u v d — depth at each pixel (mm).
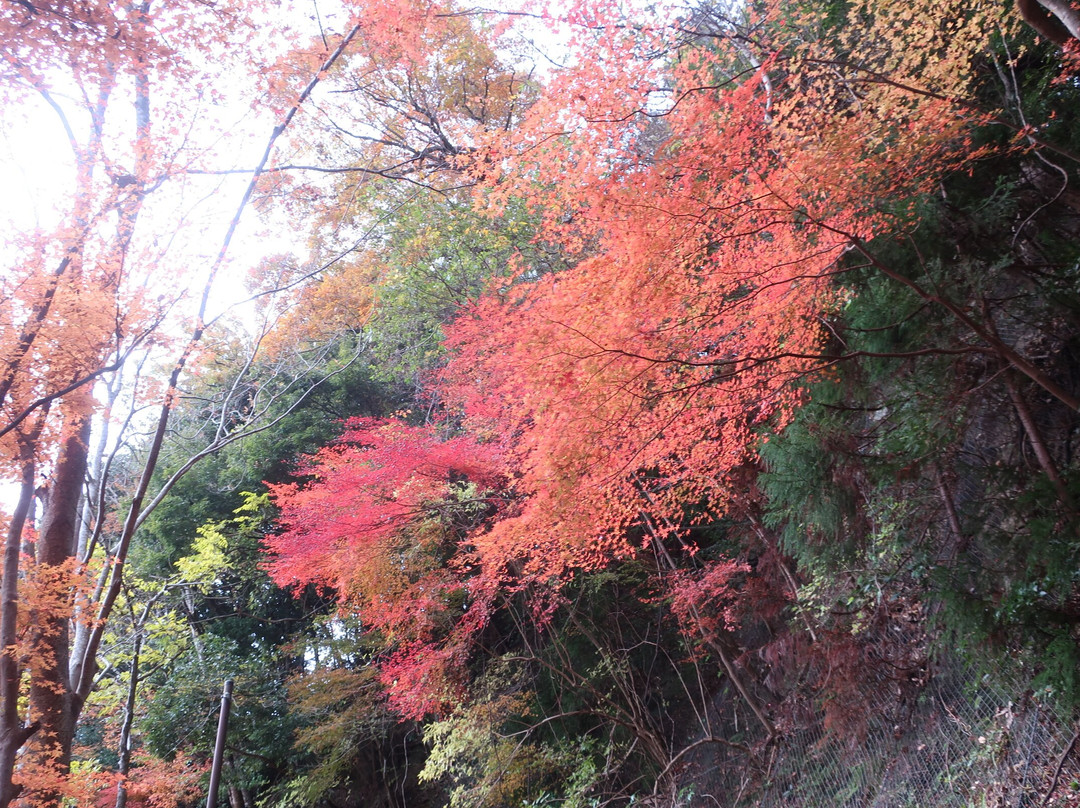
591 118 4039
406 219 11391
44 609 6238
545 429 4719
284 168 7176
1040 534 4461
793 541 7395
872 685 6965
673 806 9789
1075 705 4516
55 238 5586
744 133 4078
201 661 15133
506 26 6035
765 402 5453
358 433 10445
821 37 6121
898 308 5285
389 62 9312
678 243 4121
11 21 4359
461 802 10953
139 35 4781
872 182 4551
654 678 11836
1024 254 5441
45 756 6043
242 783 14305
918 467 5500
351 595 10383
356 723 13141
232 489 17125
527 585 10180
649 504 6039
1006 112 5234
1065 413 5254
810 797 7539
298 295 10297
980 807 5234
